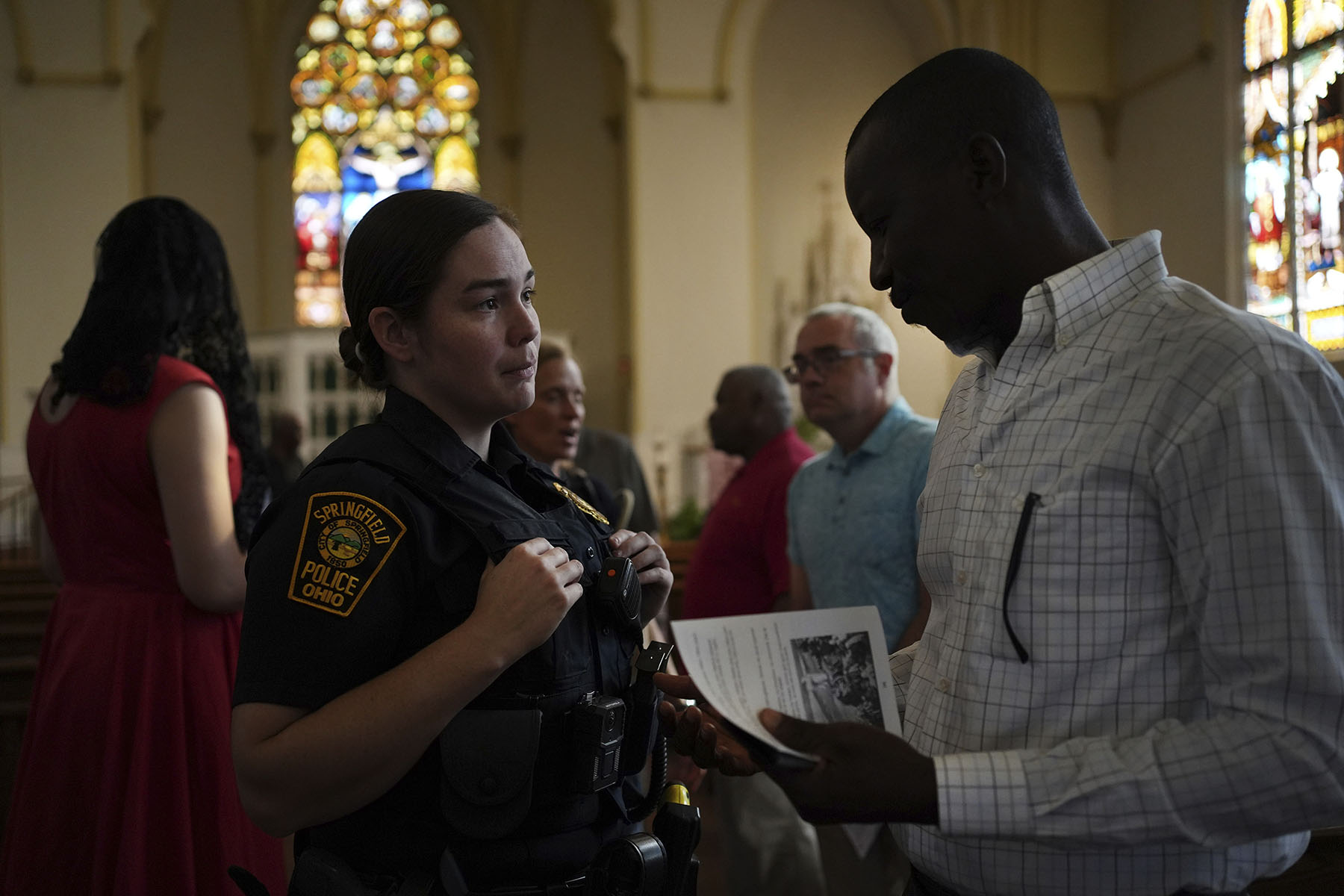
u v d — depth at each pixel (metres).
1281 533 1.02
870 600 2.65
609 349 14.31
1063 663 1.15
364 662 1.24
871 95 13.20
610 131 14.23
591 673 1.38
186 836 1.86
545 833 1.30
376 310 1.38
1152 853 1.17
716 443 3.40
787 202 12.99
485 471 1.40
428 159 14.60
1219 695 1.06
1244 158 10.77
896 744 1.11
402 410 1.38
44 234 11.99
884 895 2.64
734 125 12.67
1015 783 1.08
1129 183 12.33
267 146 14.27
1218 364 1.09
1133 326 1.19
